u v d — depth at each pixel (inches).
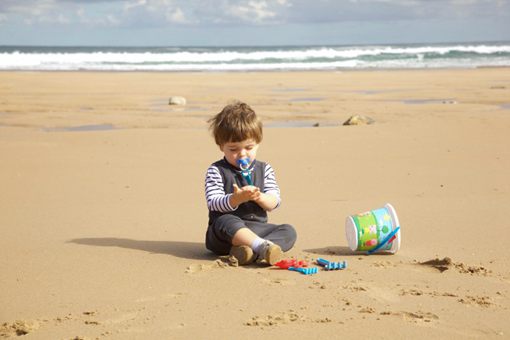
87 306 144.4
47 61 1765.5
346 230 193.9
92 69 1521.9
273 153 395.2
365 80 1141.1
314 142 434.9
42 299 149.4
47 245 200.2
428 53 2132.1
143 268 174.7
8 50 3695.9
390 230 191.3
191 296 150.9
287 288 157.1
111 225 229.6
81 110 679.7
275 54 2033.7
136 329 130.3
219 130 189.0
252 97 818.2
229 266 176.2
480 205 261.6
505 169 343.3
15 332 130.3
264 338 125.0
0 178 325.1
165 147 421.1
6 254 189.3
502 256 190.1
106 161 372.5
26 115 633.6
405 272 172.7
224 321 134.3
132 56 1878.7
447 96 820.0
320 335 126.6
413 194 286.0
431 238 211.5
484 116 579.8
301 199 276.1
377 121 567.8
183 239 210.5
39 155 392.5
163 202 270.4
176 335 126.9
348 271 173.2
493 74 1309.1
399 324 132.9
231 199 181.3
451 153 391.2
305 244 205.0
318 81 1117.7
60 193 289.9
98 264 178.5
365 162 364.8
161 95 850.8
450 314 139.0
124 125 561.9
